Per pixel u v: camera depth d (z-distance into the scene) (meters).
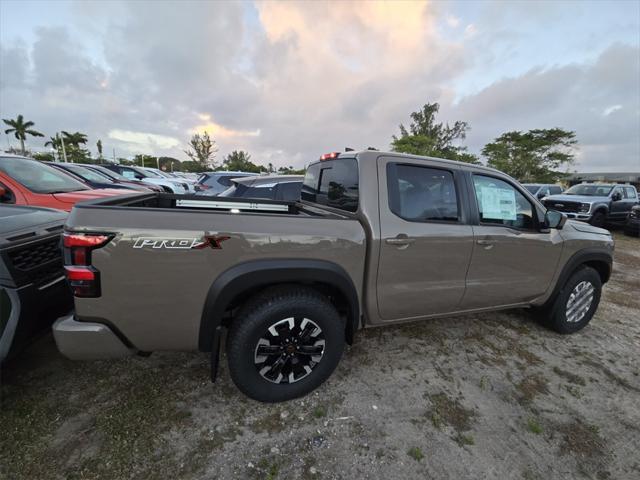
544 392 2.52
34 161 4.78
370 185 2.38
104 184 7.52
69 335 1.79
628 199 11.48
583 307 3.44
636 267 6.55
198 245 1.87
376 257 2.34
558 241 3.08
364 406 2.27
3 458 1.74
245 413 2.16
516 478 1.80
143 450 1.85
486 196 2.79
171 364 2.59
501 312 3.86
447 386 2.52
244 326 2.04
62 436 1.90
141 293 1.84
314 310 2.16
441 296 2.66
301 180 6.05
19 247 2.03
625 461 1.95
